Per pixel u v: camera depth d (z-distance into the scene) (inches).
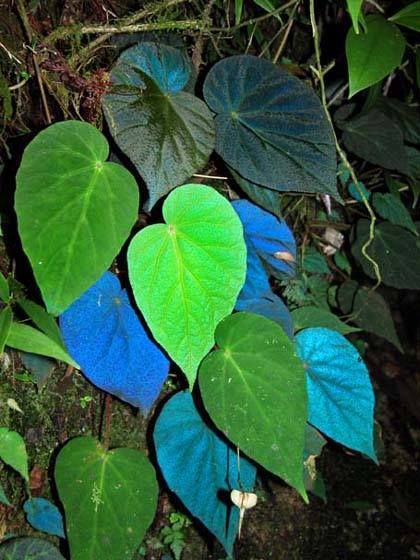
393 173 17.8
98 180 9.9
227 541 12.6
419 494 20.8
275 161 11.6
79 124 10.2
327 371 13.1
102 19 13.6
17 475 13.4
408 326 24.7
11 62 12.4
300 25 17.1
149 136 10.3
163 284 10.5
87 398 14.1
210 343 10.8
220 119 11.9
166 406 12.8
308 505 18.6
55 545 13.7
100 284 11.8
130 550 11.7
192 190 10.8
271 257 13.1
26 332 10.5
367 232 16.3
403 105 16.4
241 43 15.8
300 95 11.8
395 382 23.5
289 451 10.9
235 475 12.7
